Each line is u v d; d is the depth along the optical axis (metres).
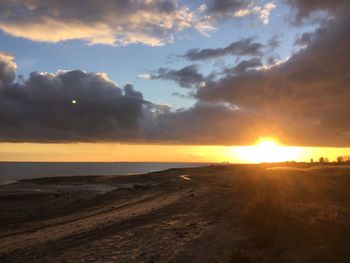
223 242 15.69
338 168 42.59
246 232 16.47
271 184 30.48
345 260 11.35
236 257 12.57
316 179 32.41
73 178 81.00
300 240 13.55
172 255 15.18
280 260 12.20
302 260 11.88
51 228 25.48
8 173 141.50
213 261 13.48
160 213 26.17
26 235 23.62
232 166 95.69
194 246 15.95
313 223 14.78
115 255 16.14
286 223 15.53
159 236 18.59
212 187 42.94
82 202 40.56
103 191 52.41
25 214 33.59
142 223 22.95
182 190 43.34
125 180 73.00
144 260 14.95
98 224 24.64
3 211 35.41
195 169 96.69
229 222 19.30
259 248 13.71
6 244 21.22
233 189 37.34
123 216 26.97
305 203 22.34
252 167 89.50
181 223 21.27
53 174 135.50
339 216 16.44
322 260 11.59
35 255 17.77
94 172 160.88
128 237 19.25
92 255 16.52
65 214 32.59
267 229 15.12
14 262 17.00
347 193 25.56
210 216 22.14
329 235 13.55
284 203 20.28
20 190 55.16
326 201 23.20
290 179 32.59
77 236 21.08
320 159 84.25
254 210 17.86
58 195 47.34
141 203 34.91
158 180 68.38
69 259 16.30
